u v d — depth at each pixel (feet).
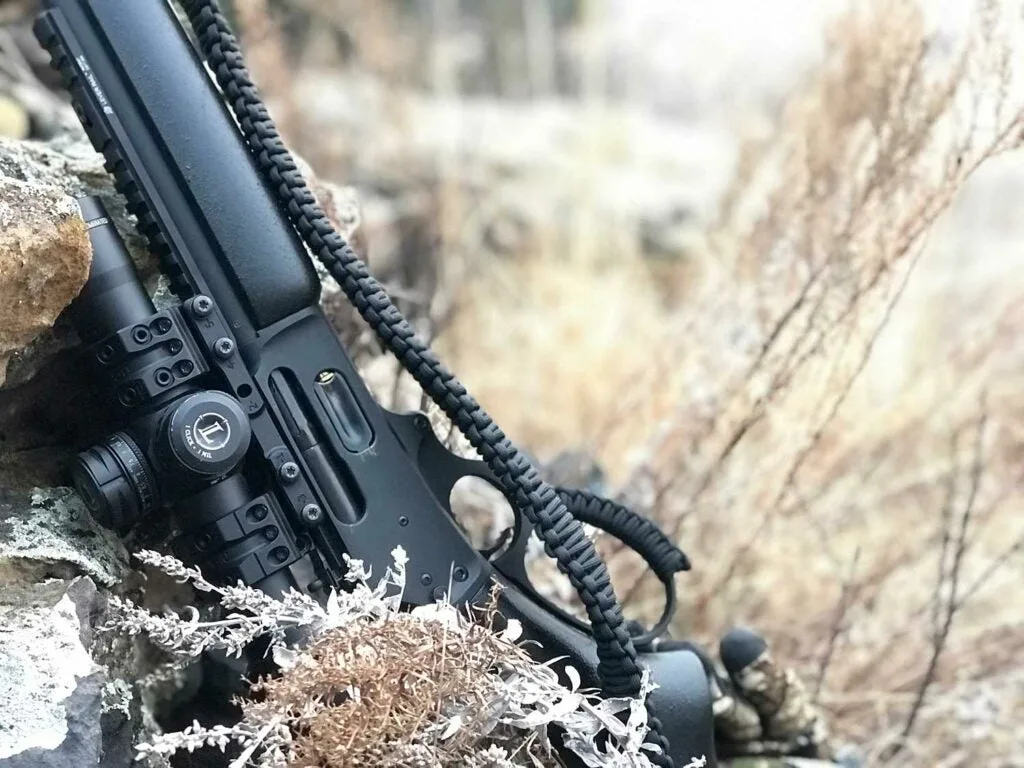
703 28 13.01
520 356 8.49
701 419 5.24
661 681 2.94
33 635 2.54
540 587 4.28
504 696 2.43
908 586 5.63
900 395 5.90
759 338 5.11
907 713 4.89
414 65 12.64
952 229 8.48
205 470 2.63
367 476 2.92
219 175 2.88
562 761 2.86
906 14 4.86
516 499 2.86
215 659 3.55
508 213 10.89
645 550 3.14
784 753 3.86
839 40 5.40
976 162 4.23
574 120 12.96
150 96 2.85
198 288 2.85
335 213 4.11
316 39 10.46
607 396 7.55
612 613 2.72
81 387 3.02
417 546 2.92
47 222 2.53
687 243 10.96
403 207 9.15
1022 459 5.73
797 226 5.12
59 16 2.85
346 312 4.01
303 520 2.82
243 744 2.45
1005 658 5.12
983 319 6.81
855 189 4.76
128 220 3.25
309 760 2.31
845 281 4.67
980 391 5.50
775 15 12.16
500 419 7.64
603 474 5.22
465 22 13.89
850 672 5.02
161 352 2.72
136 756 2.80
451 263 8.62
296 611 2.58
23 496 2.88
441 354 7.23
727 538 5.34
